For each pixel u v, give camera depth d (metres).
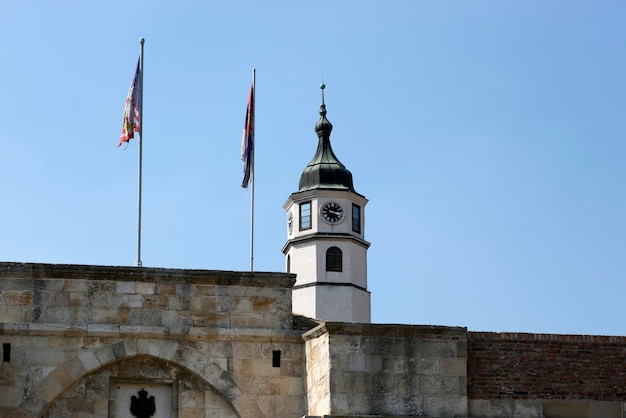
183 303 45.19
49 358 43.75
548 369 44.22
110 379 44.28
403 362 43.19
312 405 44.09
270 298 45.81
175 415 44.41
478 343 44.09
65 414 43.59
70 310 44.38
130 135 52.00
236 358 45.03
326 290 118.94
